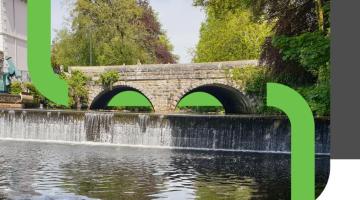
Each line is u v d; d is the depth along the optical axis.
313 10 26.73
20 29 59.84
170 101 47.97
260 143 30.45
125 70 49.62
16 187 16.95
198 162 24.25
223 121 31.30
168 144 32.50
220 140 31.30
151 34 74.06
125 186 17.28
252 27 51.75
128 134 33.47
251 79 44.31
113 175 19.67
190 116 32.03
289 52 22.00
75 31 58.34
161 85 48.47
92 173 20.16
